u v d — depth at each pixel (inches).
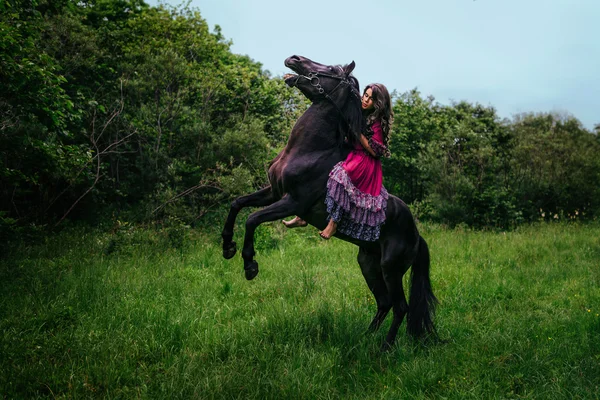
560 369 160.4
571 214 633.0
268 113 567.5
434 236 465.7
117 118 451.2
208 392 143.3
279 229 407.2
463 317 220.5
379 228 182.5
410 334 186.2
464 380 155.1
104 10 609.6
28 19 381.4
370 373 167.2
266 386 146.6
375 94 177.9
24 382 146.9
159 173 450.6
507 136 734.5
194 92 510.0
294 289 254.7
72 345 171.5
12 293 229.1
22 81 288.7
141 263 299.3
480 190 577.0
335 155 180.1
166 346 180.1
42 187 416.8
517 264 328.8
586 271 308.0
